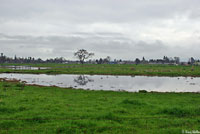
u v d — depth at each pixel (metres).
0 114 14.28
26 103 17.83
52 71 73.00
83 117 13.77
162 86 37.88
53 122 12.75
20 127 11.85
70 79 50.19
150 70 77.81
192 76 58.78
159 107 16.69
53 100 19.59
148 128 11.94
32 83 40.59
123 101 18.56
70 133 11.08
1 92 23.72
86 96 23.03
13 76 57.56
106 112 14.69
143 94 26.09
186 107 15.94
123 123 12.85
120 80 47.97
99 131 11.45
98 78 53.00
